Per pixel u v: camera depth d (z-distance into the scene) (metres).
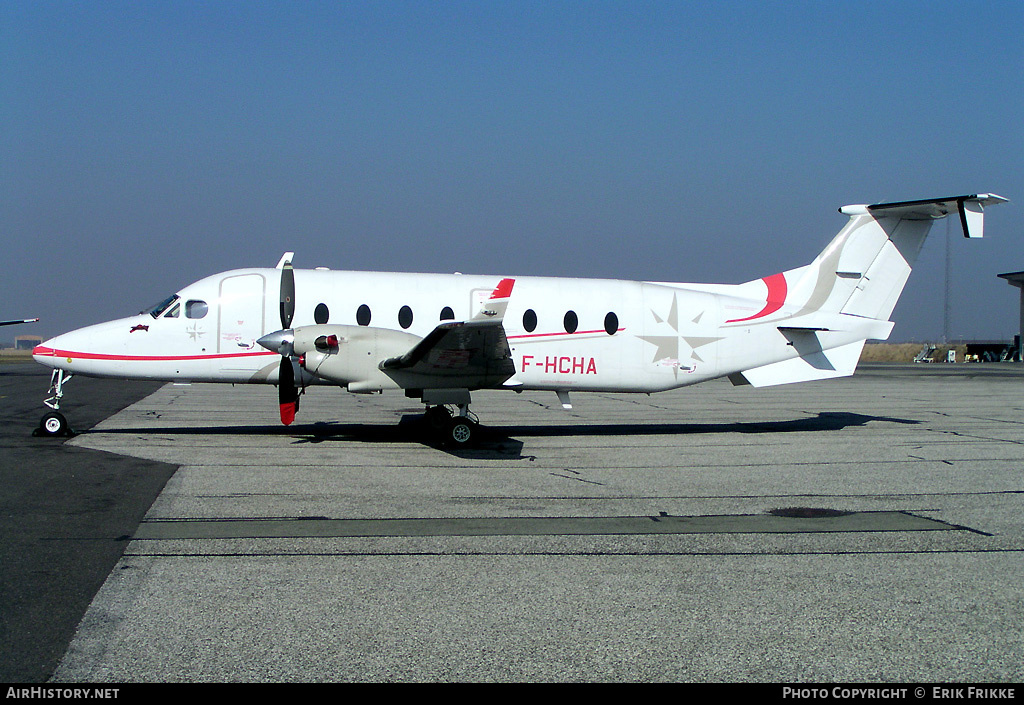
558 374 15.54
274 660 5.00
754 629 5.65
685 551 7.54
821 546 7.77
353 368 13.64
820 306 16.75
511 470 11.66
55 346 14.27
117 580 6.37
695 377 16.17
